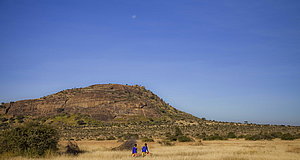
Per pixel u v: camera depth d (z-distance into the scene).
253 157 22.22
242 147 35.75
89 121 136.38
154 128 112.44
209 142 54.44
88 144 51.78
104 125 127.50
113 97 171.12
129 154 26.45
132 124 132.00
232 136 70.44
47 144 24.52
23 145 23.84
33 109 159.38
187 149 33.53
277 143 46.19
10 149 23.77
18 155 23.16
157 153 27.95
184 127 114.50
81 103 163.75
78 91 183.75
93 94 174.50
